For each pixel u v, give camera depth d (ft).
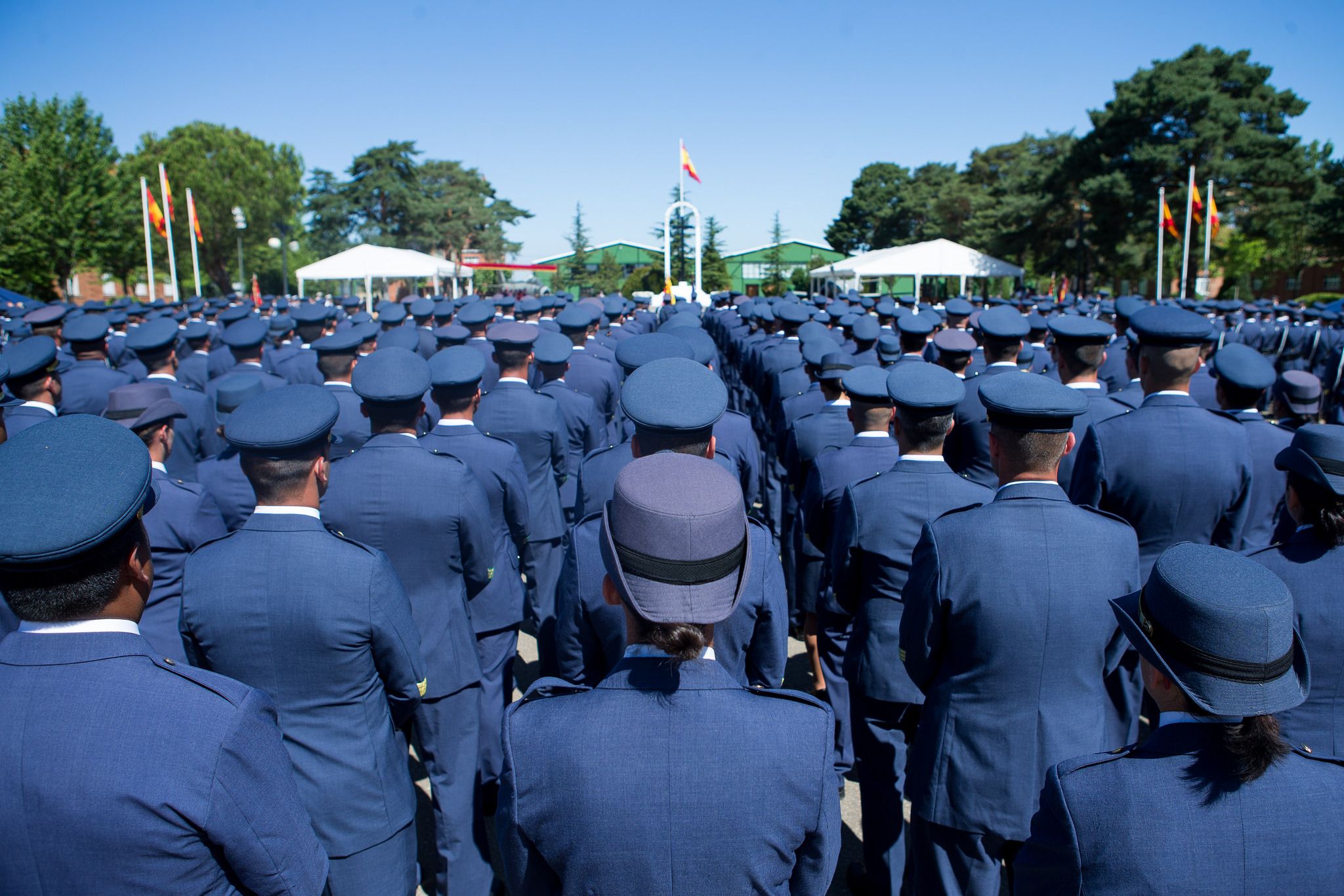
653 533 4.82
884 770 10.34
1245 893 4.74
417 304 38.40
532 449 16.66
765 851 4.86
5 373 13.46
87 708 4.71
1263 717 4.70
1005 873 11.17
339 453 16.26
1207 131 121.90
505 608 12.37
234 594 7.73
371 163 202.90
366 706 8.16
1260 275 156.56
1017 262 152.46
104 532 4.79
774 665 8.46
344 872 8.04
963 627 7.95
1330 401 35.60
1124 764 5.13
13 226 105.91
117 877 4.60
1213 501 10.95
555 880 5.10
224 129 196.03
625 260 228.43
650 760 4.82
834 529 11.21
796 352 29.37
